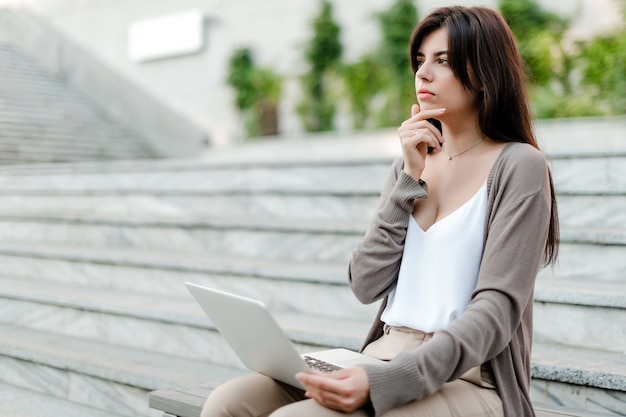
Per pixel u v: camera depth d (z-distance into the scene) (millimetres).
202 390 2371
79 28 12453
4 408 3164
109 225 4867
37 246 4883
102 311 3695
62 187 6234
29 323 4070
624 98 7051
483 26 1760
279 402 1734
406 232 1822
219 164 5359
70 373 3295
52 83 11414
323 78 9758
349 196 4328
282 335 1526
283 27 10156
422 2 8938
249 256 4211
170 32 11102
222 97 10641
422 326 1742
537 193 1646
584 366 2354
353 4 9602
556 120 7230
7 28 12938
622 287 2854
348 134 8641
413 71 1899
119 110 11008
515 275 1597
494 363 1669
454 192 1799
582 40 7367
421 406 1553
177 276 3922
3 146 8469
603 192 3494
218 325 1792
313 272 3387
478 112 1814
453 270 1715
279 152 9242
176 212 5172
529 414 1696
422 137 1792
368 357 1793
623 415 2229
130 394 3076
